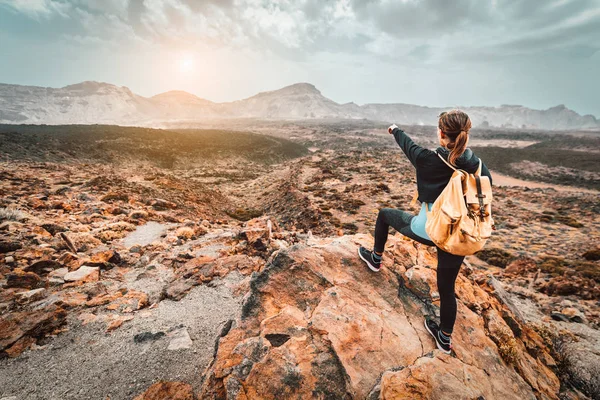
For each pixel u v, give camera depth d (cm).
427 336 250
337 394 194
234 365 214
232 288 491
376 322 248
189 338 348
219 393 204
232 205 2728
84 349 328
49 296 450
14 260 557
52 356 314
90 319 387
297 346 219
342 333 231
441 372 208
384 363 217
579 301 845
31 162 3148
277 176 4997
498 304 395
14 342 322
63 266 568
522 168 9319
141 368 299
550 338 405
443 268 205
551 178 7838
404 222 230
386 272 310
